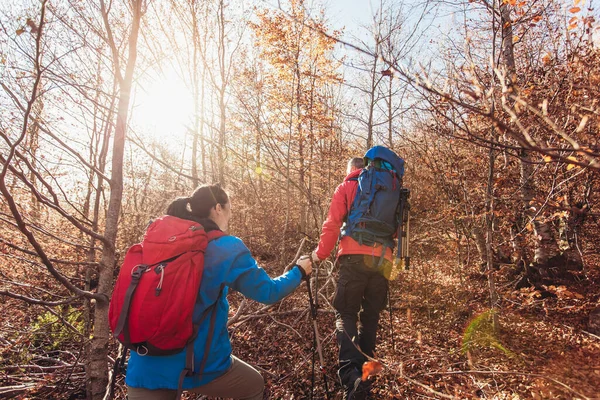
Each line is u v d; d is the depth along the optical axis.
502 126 1.32
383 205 2.87
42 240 4.54
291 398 3.60
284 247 7.71
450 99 1.42
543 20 4.05
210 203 2.23
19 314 4.80
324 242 2.86
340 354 2.76
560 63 3.53
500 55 3.43
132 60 3.21
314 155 10.16
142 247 1.96
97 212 4.93
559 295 4.20
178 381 1.86
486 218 4.65
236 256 2.00
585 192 4.68
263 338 4.73
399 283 6.50
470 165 5.36
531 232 4.91
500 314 4.93
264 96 9.08
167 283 1.80
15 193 3.88
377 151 3.04
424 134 5.81
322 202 7.63
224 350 2.04
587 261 6.56
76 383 4.04
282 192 10.03
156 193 8.39
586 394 2.55
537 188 4.59
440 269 6.89
